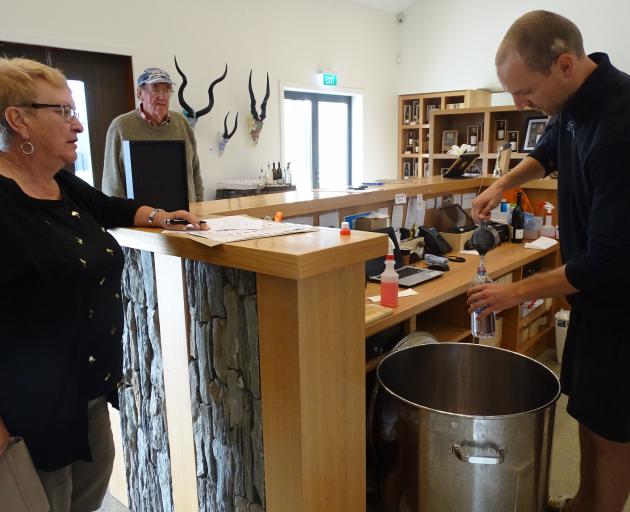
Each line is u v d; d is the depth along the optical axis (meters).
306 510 1.16
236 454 1.32
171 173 1.55
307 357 1.09
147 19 4.21
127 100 4.22
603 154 1.20
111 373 1.28
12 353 1.06
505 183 1.84
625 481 1.45
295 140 6.04
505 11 6.04
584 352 1.41
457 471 1.28
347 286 1.16
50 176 1.18
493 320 1.58
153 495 1.70
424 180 2.99
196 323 1.36
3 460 1.02
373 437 1.54
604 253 1.21
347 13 6.13
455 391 1.71
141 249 1.42
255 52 5.14
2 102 1.05
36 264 1.05
